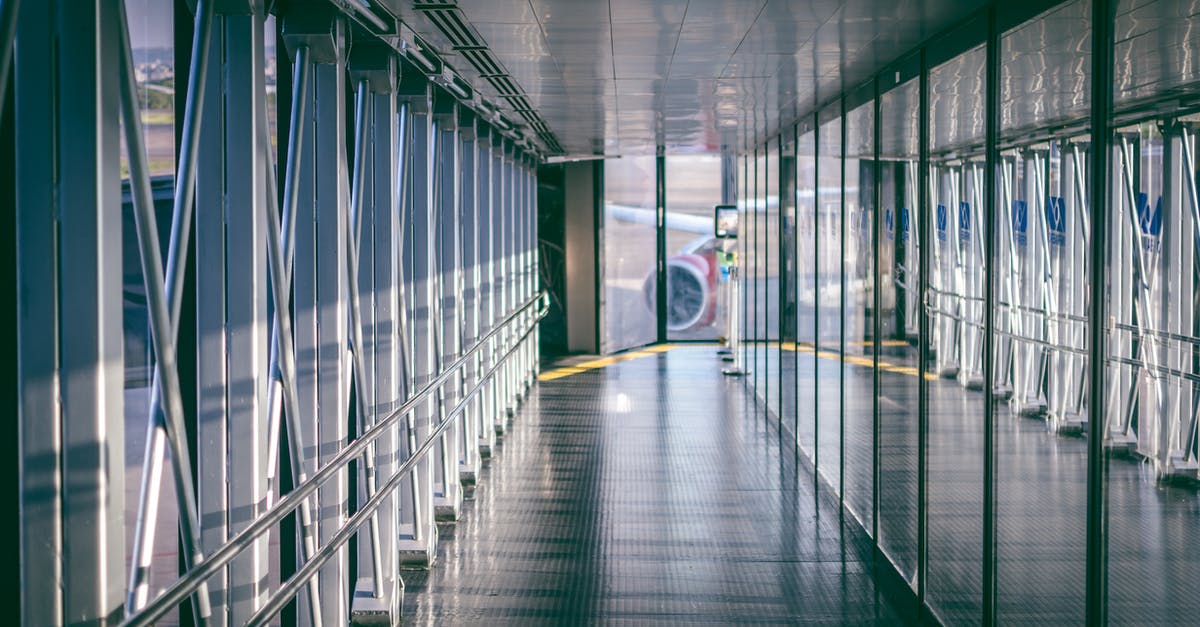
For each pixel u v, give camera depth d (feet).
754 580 21.75
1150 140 15.84
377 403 20.52
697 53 20.75
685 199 66.54
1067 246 19.98
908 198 23.59
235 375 12.84
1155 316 16.61
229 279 12.68
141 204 9.41
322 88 16.08
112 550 8.95
